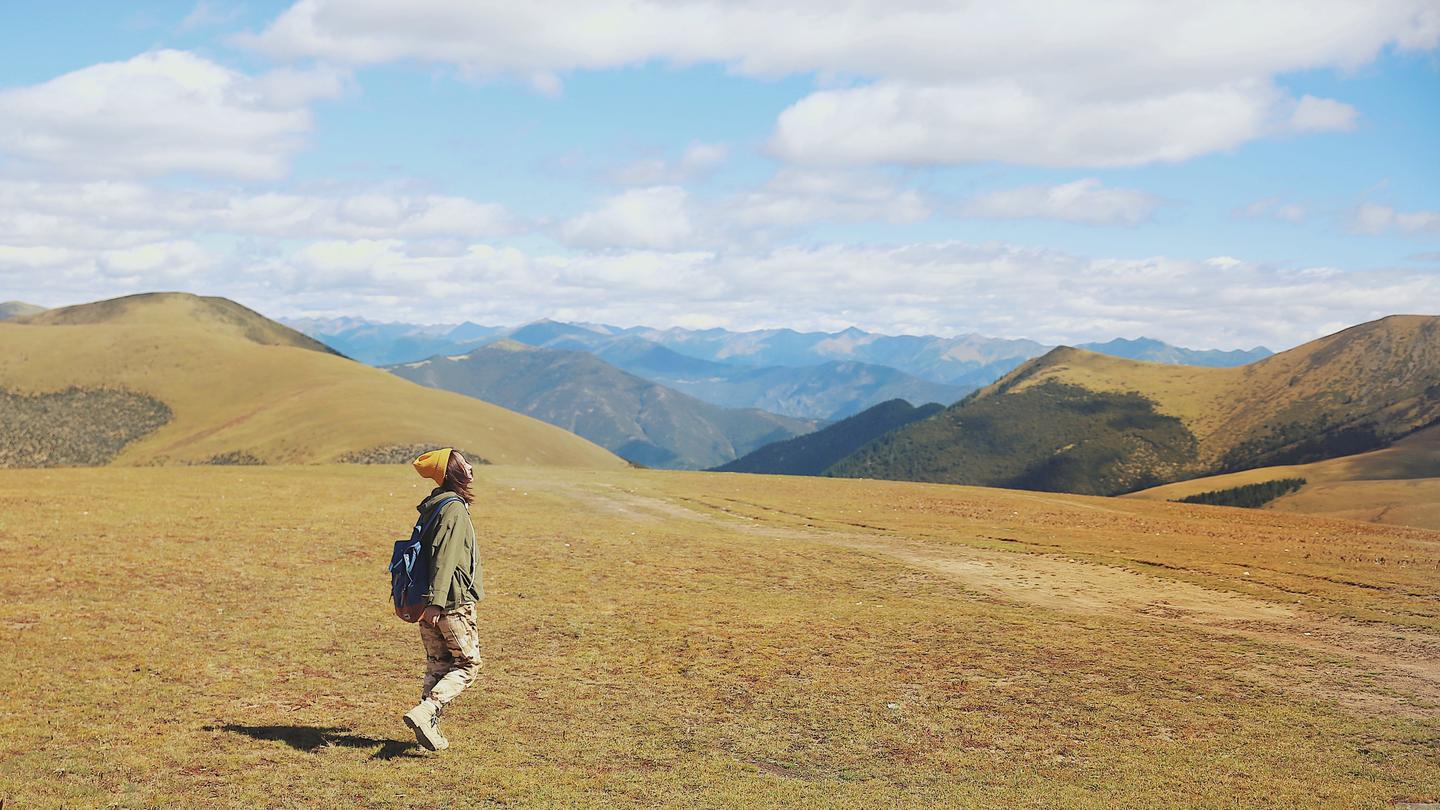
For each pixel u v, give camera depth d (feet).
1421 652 46.85
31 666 31.73
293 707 29.14
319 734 26.48
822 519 112.27
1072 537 101.19
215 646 36.42
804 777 25.55
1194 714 33.63
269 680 32.24
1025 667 40.09
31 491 93.35
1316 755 29.12
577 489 142.31
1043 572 73.15
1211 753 28.99
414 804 21.48
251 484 119.75
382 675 33.86
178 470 149.38
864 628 47.37
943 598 59.31
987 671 39.14
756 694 34.27
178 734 25.53
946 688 36.14
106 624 38.63
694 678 36.27
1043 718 32.53
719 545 80.94
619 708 31.58
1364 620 55.88
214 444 566.77
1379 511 374.22
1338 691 38.01
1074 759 28.04
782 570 68.13
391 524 81.51
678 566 67.21
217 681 31.63
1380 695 37.65
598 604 51.03
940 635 46.32
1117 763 27.71
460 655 25.48
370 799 21.62
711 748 27.73
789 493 151.02
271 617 42.24
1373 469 615.16
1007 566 75.77
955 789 24.89
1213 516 144.77
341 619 42.68
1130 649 44.62
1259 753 29.17
